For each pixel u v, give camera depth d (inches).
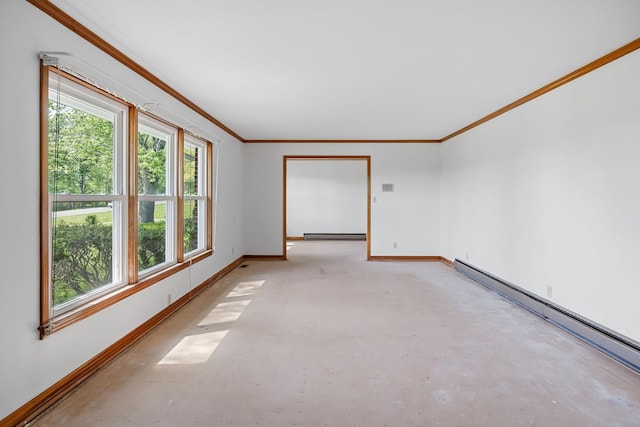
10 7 69.1
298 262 265.6
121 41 99.7
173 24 90.3
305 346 112.7
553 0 79.7
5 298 68.5
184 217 174.6
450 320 137.5
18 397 71.4
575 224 124.3
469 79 132.9
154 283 129.0
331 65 119.3
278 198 273.0
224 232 221.0
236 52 108.3
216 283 197.0
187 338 118.6
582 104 120.6
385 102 164.7
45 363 78.2
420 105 170.1
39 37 76.2
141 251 131.6
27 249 73.7
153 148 140.9
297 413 76.9
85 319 91.4
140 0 78.6
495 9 83.6
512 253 166.7
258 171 272.5
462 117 195.8
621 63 105.0
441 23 90.5
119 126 112.9
